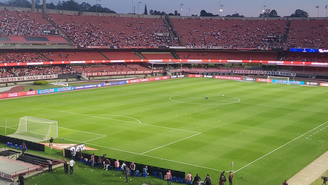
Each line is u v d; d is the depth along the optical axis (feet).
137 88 364.99
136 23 548.72
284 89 358.84
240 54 520.01
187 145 172.24
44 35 442.09
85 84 390.83
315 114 240.53
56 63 417.08
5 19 438.81
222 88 365.40
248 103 279.28
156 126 207.41
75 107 262.06
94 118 226.99
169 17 582.35
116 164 140.05
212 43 526.16
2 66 382.01
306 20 530.68
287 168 143.02
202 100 292.61
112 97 307.78
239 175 135.54
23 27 437.99
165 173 133.59
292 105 271.49
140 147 169.37
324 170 140.77
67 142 177.17
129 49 511.40
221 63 506.48
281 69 488.85
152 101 287.48
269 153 160.97
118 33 512.22
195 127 205.16
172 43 524.52
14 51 415.64
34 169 135.85
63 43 439.63
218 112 245.24
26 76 377.50
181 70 501.56
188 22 572.51
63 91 342.64
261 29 541.34
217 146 170.71
